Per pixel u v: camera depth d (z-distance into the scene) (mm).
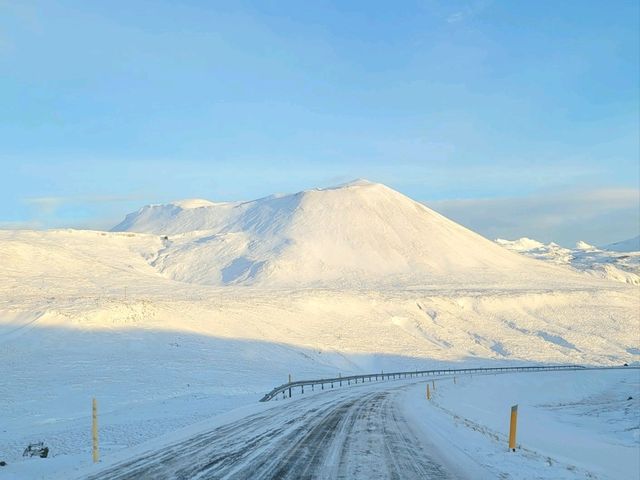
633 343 90062
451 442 13914
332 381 39188
